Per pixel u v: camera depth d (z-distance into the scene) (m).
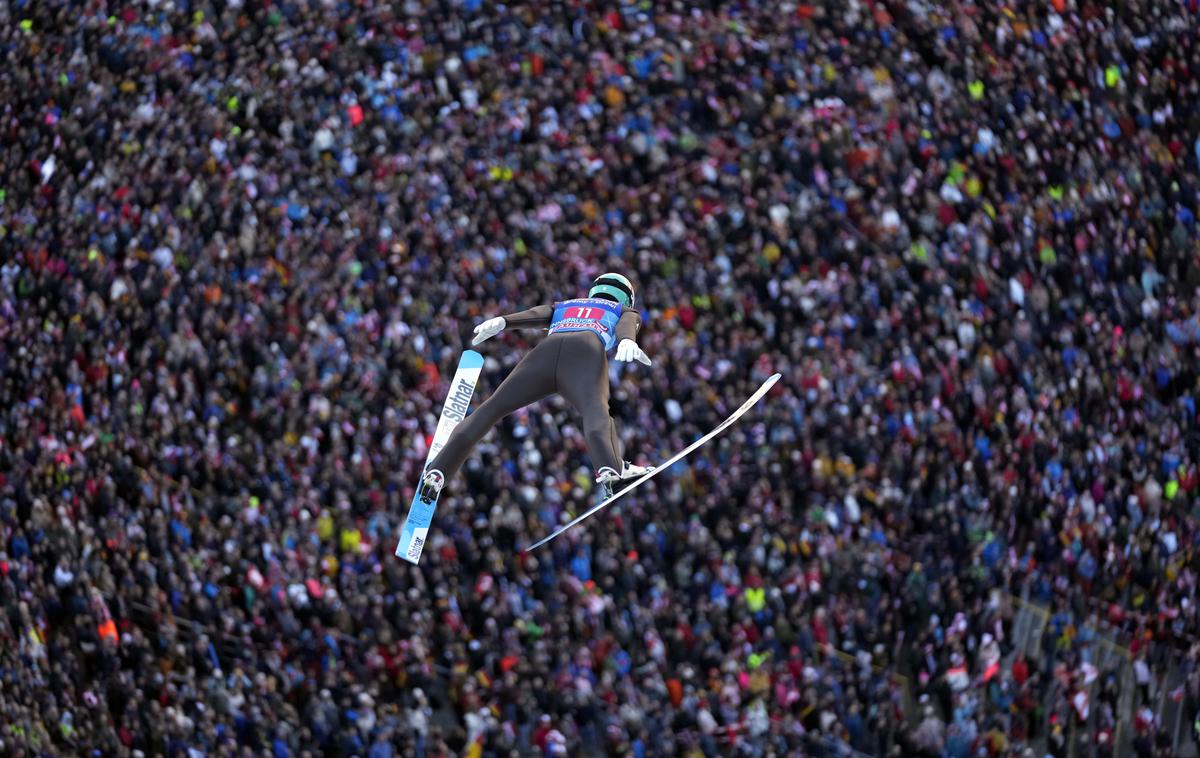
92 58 72.69
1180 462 59.94
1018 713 49.25
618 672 49.91
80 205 68.50
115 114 71.06
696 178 68.25
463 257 67.06
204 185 68.12
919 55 71.38
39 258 67.38
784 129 69.50
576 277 67.19
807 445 57.41
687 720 48.56
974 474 56.53
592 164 69.81
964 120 69.44
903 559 54.28
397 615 52.25
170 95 71.25
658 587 52.62
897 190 66.81
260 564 54.34
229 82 71.38
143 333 63.09
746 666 50.12
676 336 62.94
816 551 53.84
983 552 54.06
